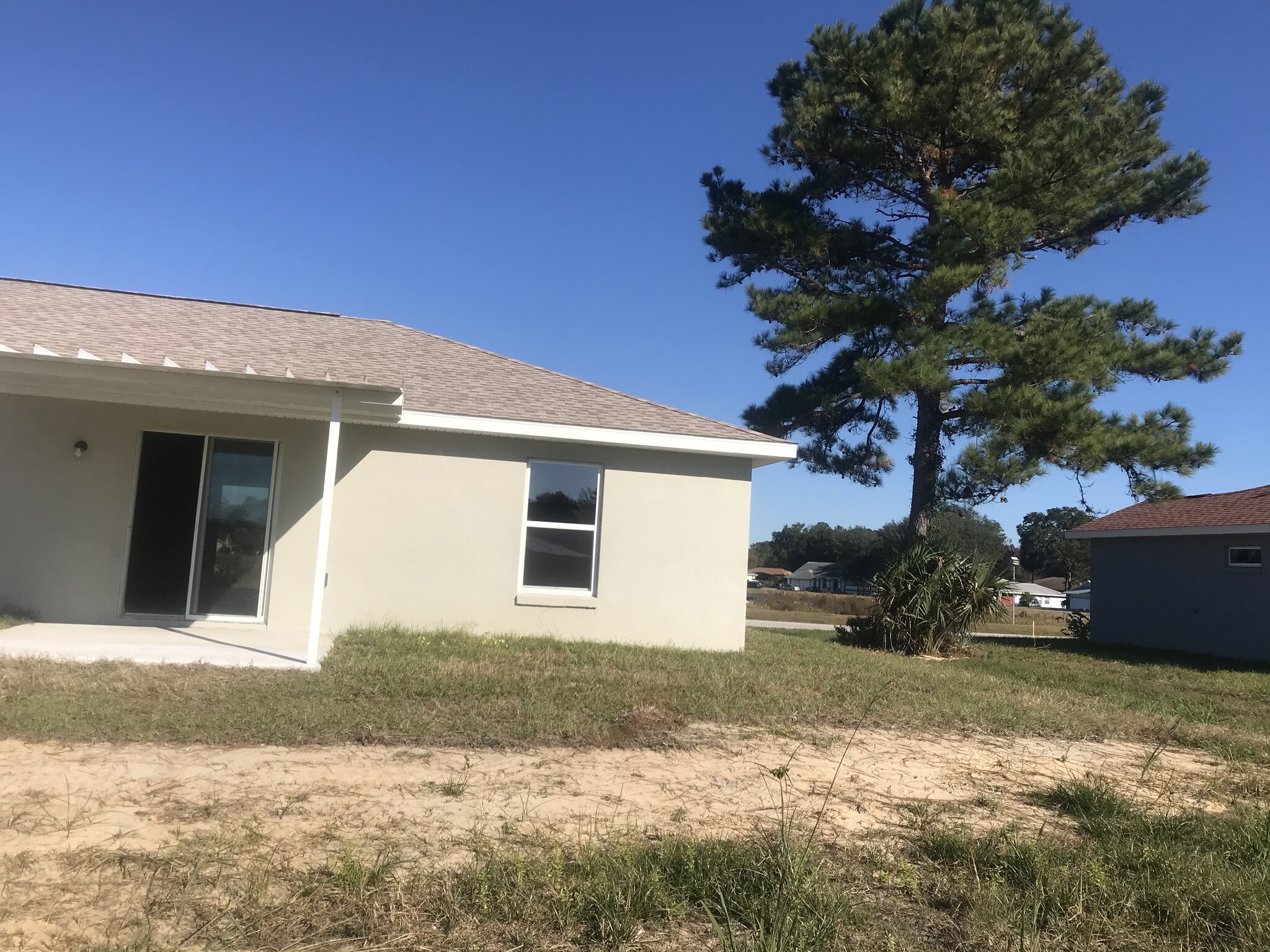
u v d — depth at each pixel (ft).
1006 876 14.33
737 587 40.32
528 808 16.30
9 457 32.83
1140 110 71.92
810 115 67.15
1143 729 28.32
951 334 63.31
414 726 21.02
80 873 12.53
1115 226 75.92
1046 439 60.23
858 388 70.95
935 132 66.03
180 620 33.78
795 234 70.03
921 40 63.93
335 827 14.78
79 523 33.14
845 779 19.81
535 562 38.55
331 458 27.22
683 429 39.55
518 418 37.01
